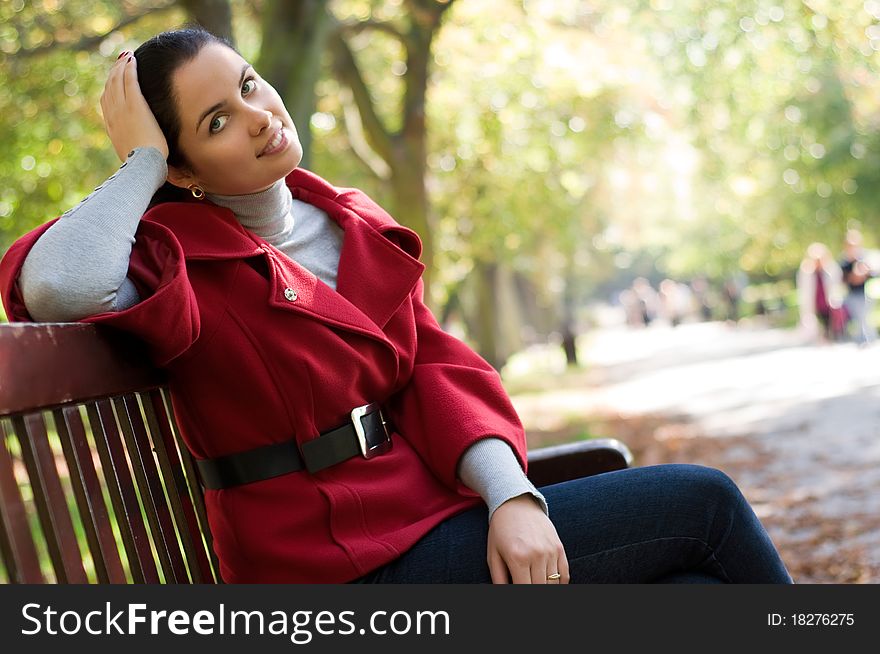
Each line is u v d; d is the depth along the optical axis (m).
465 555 1.91
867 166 26.56
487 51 18.02
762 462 9.44
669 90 17.70
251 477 1.96
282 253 2.08
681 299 67.62
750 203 31.09
